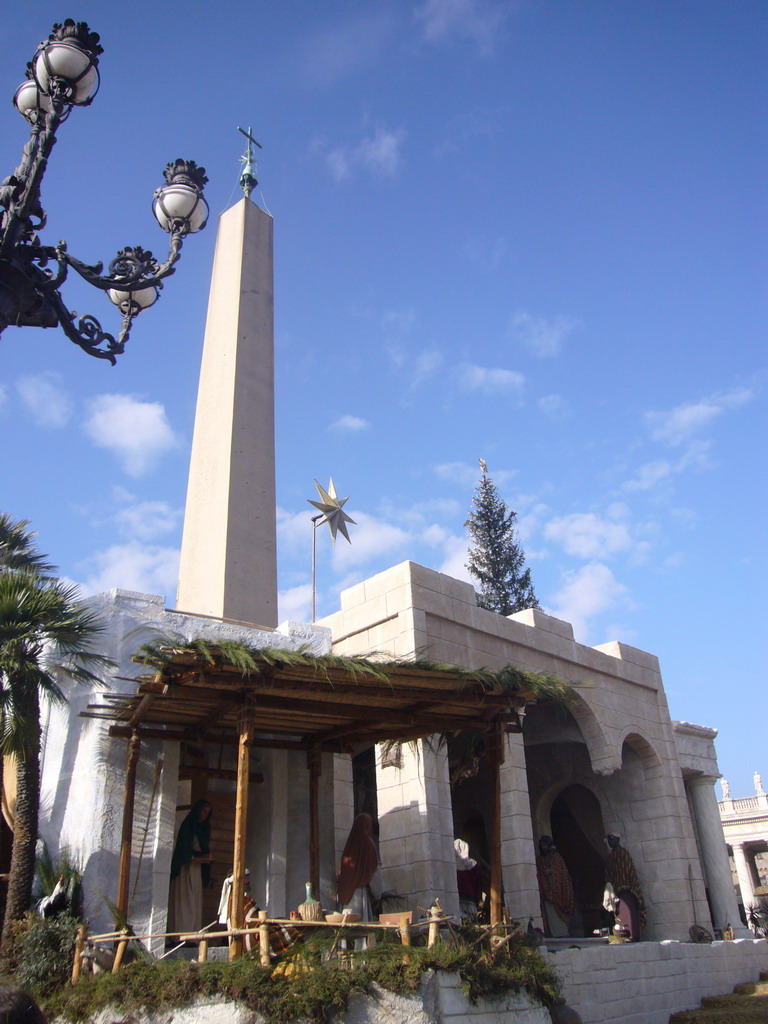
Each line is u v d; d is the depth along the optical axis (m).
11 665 11.61
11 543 14.85
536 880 19.14
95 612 13.64
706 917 23.69
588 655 24.27
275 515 19.31
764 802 44.00
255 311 20.84
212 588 17.95
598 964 16.09
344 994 9.84
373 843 14.09
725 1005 17.86
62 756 13.30
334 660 10.80
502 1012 11.12
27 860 11.76
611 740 23.64
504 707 12.65
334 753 14.88
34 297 8.22
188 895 12.81
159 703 11.90
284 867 13.67
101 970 10.90
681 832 24.55
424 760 17.62
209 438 19.61
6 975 10.93
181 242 9.93
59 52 8.16
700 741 28.44
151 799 12.73
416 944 11.79
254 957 10.22
